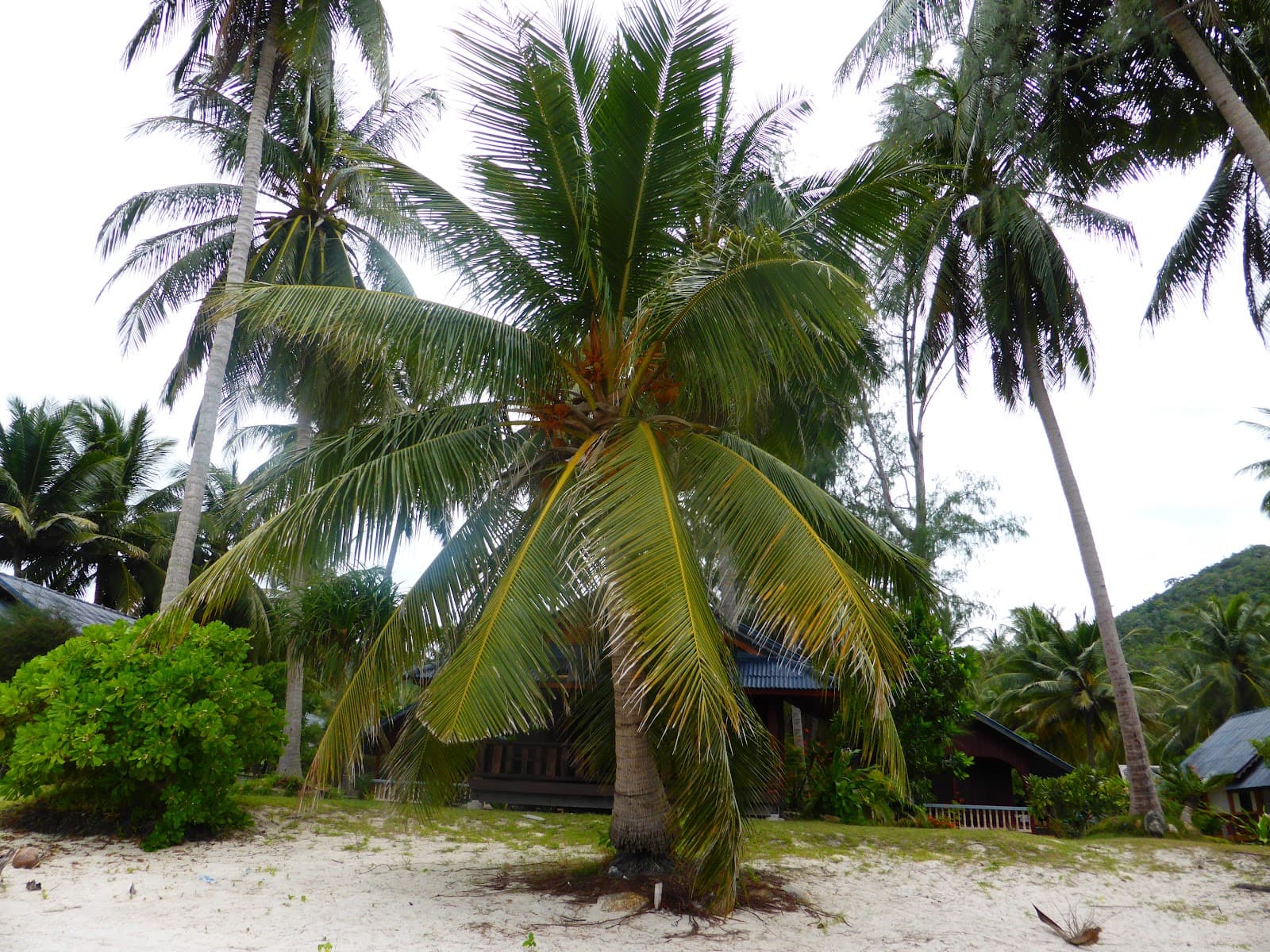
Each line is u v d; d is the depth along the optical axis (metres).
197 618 11.98
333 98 17.20
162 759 8.35
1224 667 39.62
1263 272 16.05
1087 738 33.28
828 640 5.93
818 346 7.48
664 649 5.42
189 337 17.08
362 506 7.48
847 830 11.36
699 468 7.30
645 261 7.78
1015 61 13.21
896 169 7.78
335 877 7.96
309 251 17.05
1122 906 8.70
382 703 7.40
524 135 7.32
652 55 7.04
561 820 11.78
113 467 28.19
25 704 8.72
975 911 8.20
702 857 6.11
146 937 5.66
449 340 7.34
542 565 6.72
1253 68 12.98
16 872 7.39
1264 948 7.43
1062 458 15.16
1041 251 14.71
